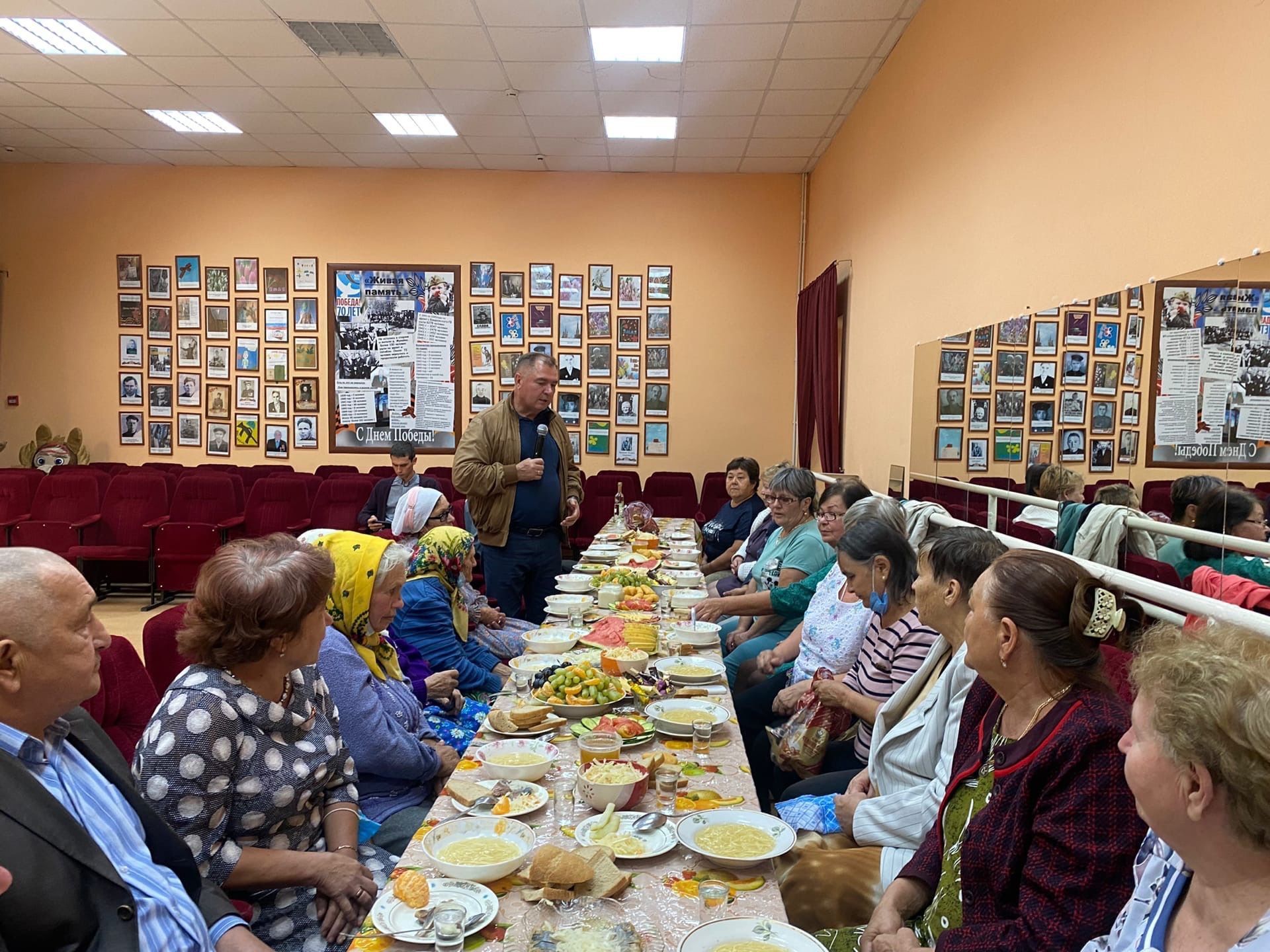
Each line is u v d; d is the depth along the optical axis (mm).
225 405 8266
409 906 1181
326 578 1557
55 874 1082
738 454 8148
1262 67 1926
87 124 7004
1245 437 1802
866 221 5793
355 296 8133
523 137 7035
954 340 3975
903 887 1515
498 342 8133
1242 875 773
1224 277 1939
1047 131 3086
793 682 2807
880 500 2441
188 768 1407
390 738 1954
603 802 1469
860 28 4883
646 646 2561
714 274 8062
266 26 5102
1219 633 840
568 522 4754
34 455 7977
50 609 1128
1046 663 1293
